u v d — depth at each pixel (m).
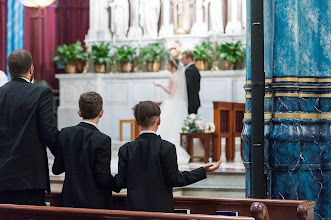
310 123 5.54
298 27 5.52
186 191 8.94
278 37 5.44
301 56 5.55
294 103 5.42
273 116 5.45
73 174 4.43
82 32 17.61
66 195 4.44
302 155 5.52
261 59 5.09
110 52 16.38
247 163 5.59
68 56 16.17
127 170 4.39
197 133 11.02
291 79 5.41
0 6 16.23
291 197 5.41
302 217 3.86
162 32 15.96
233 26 15.34
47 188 4.62
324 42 5.56
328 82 5.54
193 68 11.88
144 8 16.16
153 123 4.46
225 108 11.49
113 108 15.95
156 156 4.34
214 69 14.99
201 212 4.45
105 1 16.61
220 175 9.03
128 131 15.85
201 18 15.76
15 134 4.52
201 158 11.56
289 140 5.36
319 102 5.58
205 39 15.55
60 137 4.54
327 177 5.56
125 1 16.38
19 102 4.54
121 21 16.39
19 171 4.46
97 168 4.42
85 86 15.92
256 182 5.12
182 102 11.66
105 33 16.55
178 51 12.64
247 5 5.62
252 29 5.10
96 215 3.76
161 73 15.45
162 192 4.31
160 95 15.48
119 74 15.81
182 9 15.85
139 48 15.85
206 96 14.87
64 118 15.98
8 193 4.55
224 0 15.59
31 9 17.33
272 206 4.20
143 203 4.27
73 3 17.62
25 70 4.70
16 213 4.00
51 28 17.59
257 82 5.09
